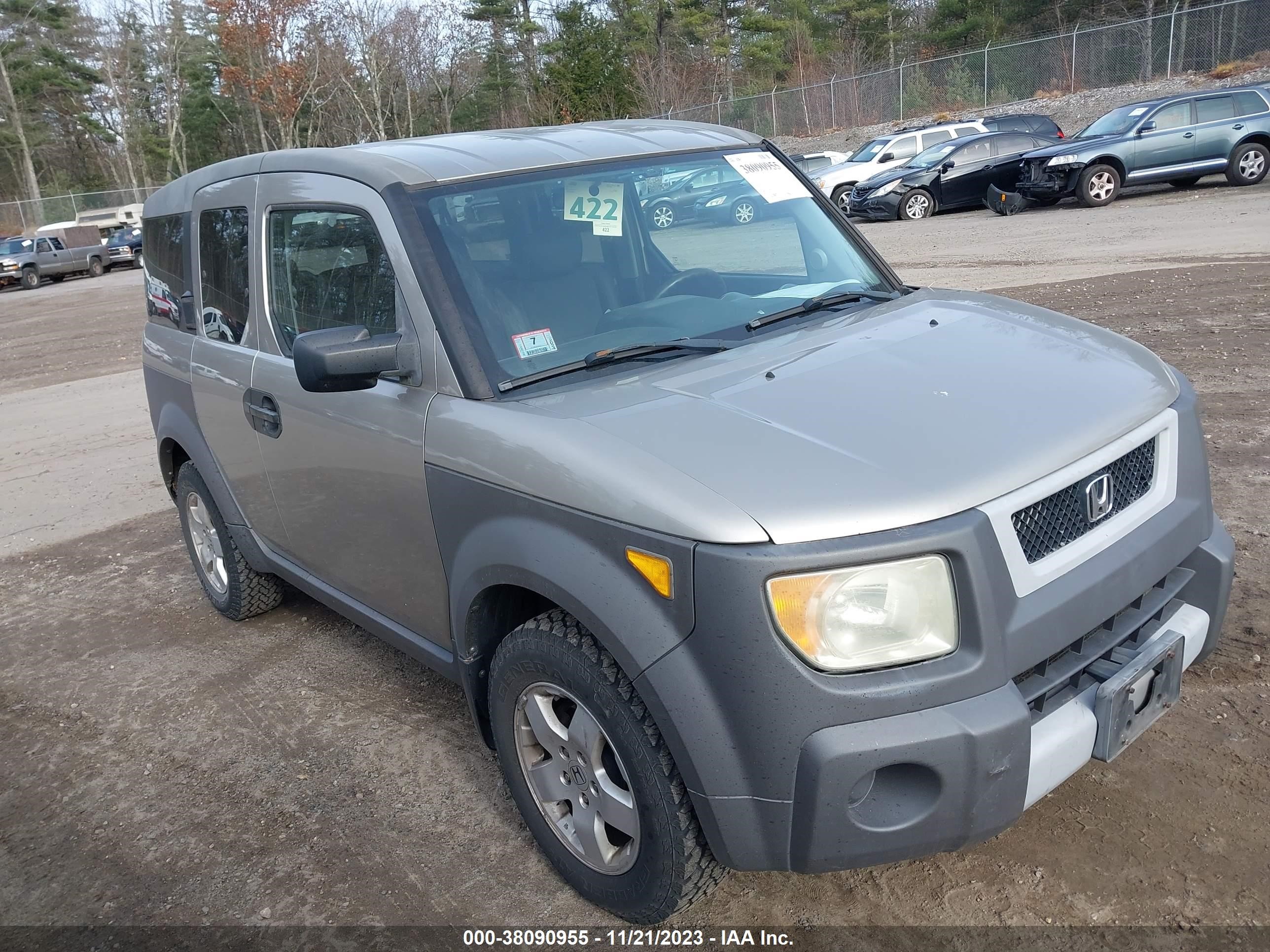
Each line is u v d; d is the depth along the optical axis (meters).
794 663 2.12
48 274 32.69
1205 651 2.79
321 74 52.34
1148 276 10.48
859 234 3.86
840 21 56.62
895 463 2.27
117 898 3.10
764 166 3.80
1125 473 2.56
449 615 3.10
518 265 3.07
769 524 2.13
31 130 68.31
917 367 2.73
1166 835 2.77
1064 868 2.70
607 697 2.42
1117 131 17.95
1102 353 2.92
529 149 3.43
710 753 2.22
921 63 35.91
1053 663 2.41
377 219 3.13
